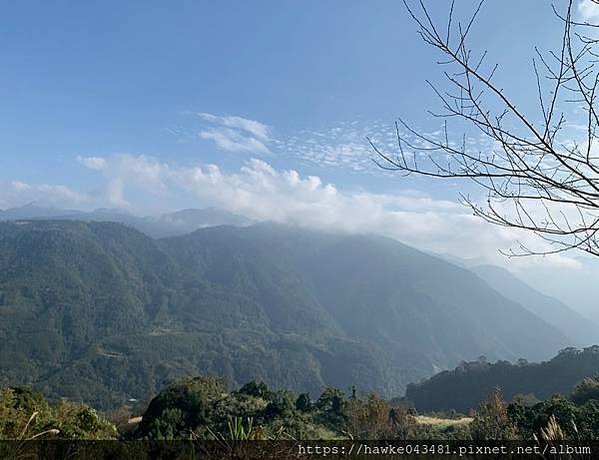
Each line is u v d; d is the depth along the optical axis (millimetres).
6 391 11992
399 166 2969
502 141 2646
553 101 2562
